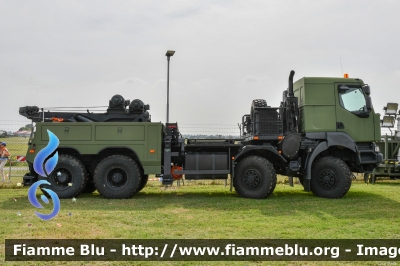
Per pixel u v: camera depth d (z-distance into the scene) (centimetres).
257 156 1089
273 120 1113
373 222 773
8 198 1077
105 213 849
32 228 702
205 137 1138
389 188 1352
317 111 1110
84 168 1068
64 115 1125
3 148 1453
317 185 1102
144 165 1061
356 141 1110
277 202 1007
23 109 1117
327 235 665
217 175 1105
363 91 1120
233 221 773
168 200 1043
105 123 1062
